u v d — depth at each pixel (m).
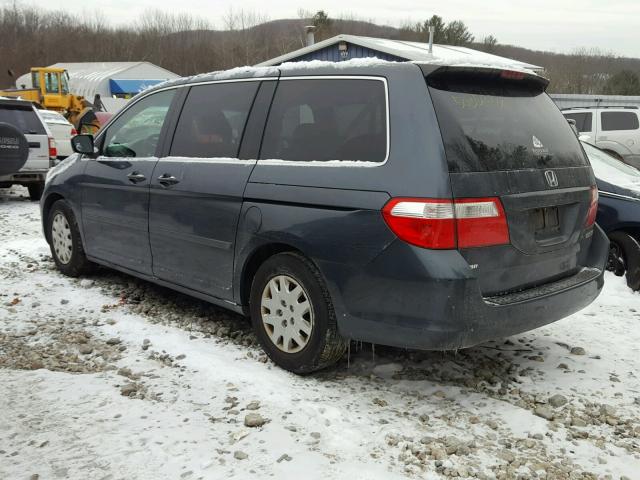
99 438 3.08
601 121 14.67
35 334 4.51
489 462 2.99
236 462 2.90
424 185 3.18
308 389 3.67
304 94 3.91
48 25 83.94
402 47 19.28
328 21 50.97
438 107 3.32
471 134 3.37
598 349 4.45
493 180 3.33
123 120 5.39
